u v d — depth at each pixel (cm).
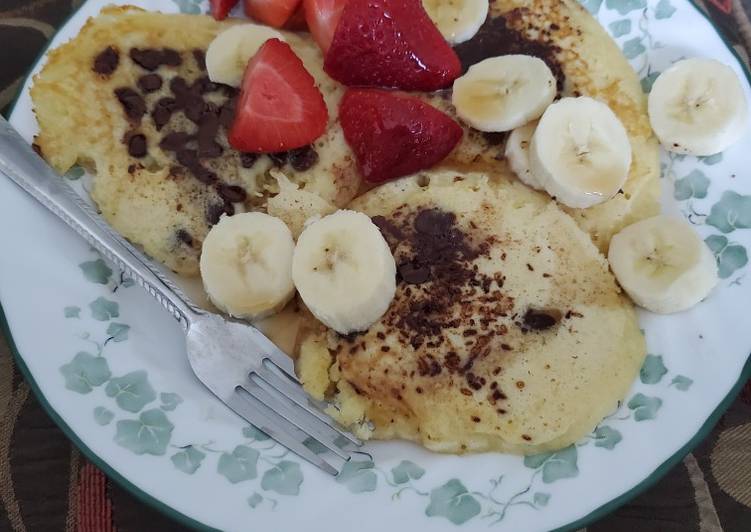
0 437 23
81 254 23
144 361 22
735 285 23
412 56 26
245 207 25
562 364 22
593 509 20
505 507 20
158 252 24
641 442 20
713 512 22
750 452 22
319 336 23
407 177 25
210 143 25
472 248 23
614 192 24
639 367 22
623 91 26
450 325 22
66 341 22
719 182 24
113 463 20
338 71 26
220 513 20
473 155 26
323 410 22
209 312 23
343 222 23
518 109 25
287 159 25
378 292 22
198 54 26
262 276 23
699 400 21
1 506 22
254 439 21
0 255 22
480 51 27
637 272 23
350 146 26
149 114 25
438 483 20
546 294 23
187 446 21
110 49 26
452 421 21
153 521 22
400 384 22
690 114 25
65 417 21
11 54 29
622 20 27
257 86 24
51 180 23
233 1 28
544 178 24
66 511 22
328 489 20
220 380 22
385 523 20
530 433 21
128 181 25
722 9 30
